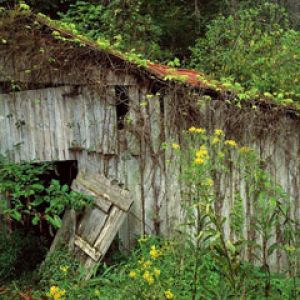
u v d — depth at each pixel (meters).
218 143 5.72
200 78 6.05
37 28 5.70
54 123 5.84
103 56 5.68
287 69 7.84
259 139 5.87
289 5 12.73
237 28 9.33
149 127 5.75
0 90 5.85
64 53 5.74
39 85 5.84
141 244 5.23
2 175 5.33
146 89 5.71
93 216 5.38
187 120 5.70
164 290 3.71
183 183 5.65
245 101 5.77
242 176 5.77
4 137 5.85
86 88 5.77
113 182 5.64
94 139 5.81
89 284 4.78
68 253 5.33
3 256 5.36
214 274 4.39
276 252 5.90
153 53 9.96
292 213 6.01
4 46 5.74
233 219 5.36
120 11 9.73
